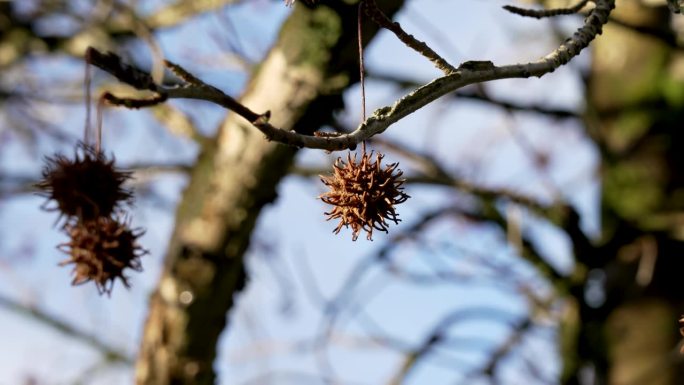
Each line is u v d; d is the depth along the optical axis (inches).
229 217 214.8
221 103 99.6
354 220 112.4
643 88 271.7
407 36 102.3
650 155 268.5
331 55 187.8
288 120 197.3
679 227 256.7
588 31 112.0
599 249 261.1
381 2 178.5
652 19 264.4
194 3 267.4
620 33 276.4
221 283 219.9
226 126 213.6
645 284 259.1
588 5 139.8
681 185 264.7
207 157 218.4
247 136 206.7
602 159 277.4
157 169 272.4
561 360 270.1
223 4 240.1
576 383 267.7
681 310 259.4
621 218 265.1
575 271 261.0
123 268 129.0
